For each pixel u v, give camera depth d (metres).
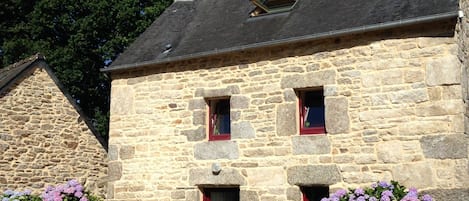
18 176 11.72
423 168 7.14
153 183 9.24
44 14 17.80
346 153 7.68
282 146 8.20
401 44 7.49
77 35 17.47
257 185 8.33
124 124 9.67
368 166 7.50
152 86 9.52
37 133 12.15
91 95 18.73
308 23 8.40
